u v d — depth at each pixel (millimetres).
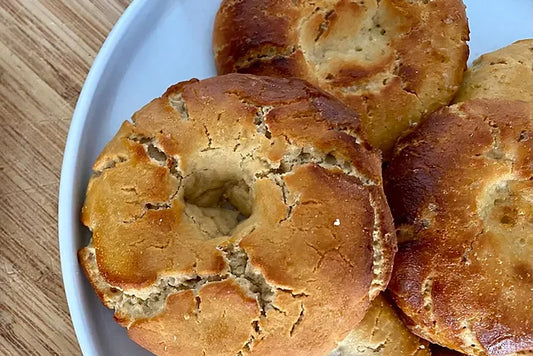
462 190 332
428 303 333
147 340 312
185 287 306
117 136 321
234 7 360
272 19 355
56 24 386
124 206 310
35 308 366
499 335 326
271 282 301
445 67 361
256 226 308
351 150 315
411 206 335
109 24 389
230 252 307
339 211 308
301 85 326
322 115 318
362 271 308
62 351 364
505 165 333
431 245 332
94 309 333
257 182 314
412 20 362
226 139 315
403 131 356
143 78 366
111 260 308
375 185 319
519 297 325
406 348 343
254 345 304
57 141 378
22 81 382
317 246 304
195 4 375
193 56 372
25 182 374
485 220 332
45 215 373
